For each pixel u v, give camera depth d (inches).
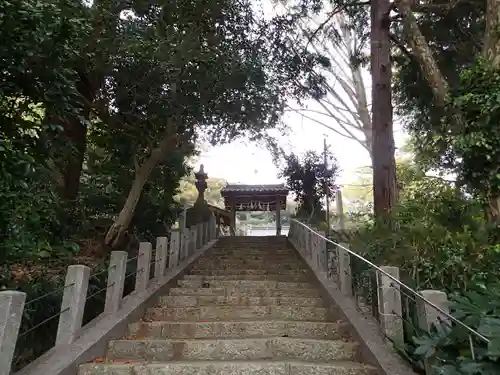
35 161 148.8
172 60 241.1
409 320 135.4
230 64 265.7
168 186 366.0
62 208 245.9
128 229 307.7
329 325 167.5
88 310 193.6
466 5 301.0
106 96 275.6
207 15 279.1
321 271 240.4
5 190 129.8
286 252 354.3
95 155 363.6
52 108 160.6
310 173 458.6
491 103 185.6
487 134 187.3
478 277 134.5
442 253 148.9
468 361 91.2
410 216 189.0
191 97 260.8
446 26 328.2
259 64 291.9
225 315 191.5
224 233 577.9
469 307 103.7
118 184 330.0
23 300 109.0
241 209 576.4
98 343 144.9
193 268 297.9
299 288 232.8
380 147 281.0
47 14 144.6
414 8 289.7
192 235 325.4
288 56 365.7
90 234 300.2
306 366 131.0
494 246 152.6
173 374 129.9
